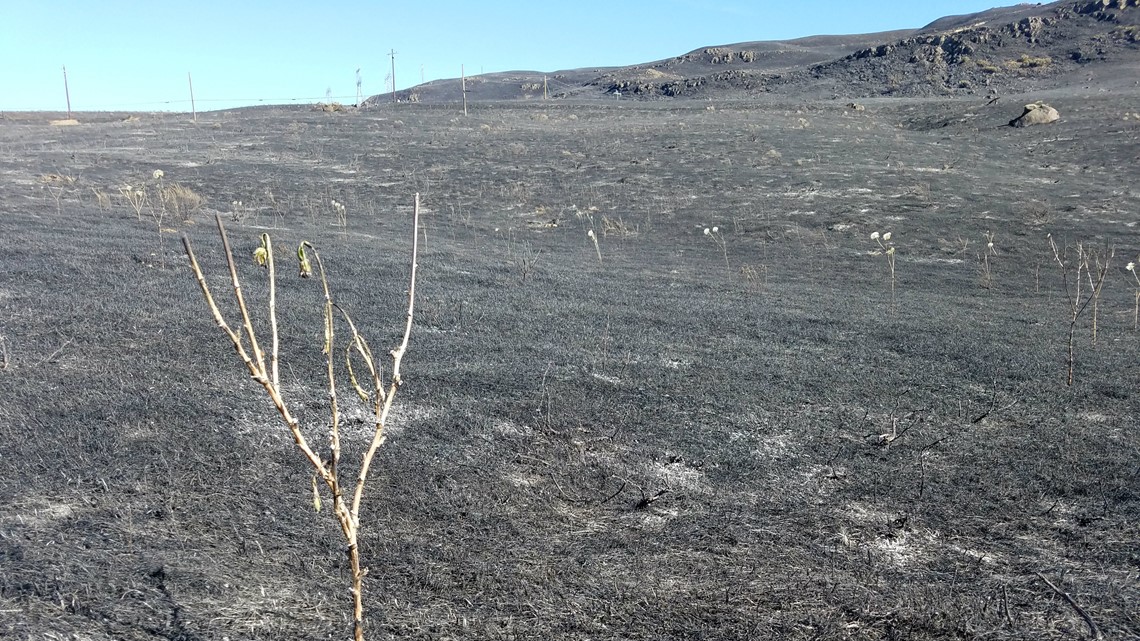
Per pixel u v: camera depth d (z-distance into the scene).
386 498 4.82
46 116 61.25
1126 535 4.88
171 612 3.51
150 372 6.64
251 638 3.40
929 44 87.88
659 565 4.32
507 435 5.92
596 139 38.41
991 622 3.90
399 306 10.05
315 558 4.10
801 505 5.12
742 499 5.18
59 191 21.92
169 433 5.43
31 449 4.97
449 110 56.88
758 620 3.85
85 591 3.58
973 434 6.46
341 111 58.06
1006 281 17.08
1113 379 8.16
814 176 28.97
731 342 9.34
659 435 6.11
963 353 9.21
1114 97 49.19
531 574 4.13
